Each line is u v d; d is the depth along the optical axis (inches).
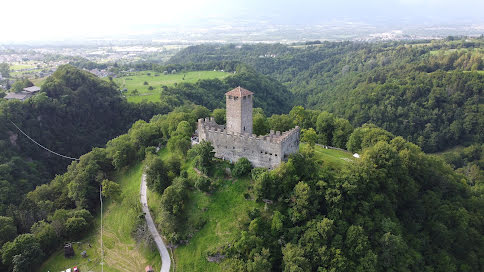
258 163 3693.4
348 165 3686.0
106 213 4188.0
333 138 5334.6
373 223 3255.4
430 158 4318.4
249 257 2942.9
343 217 3233.3
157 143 5329.7
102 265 3353.8
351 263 2935.5
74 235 3779.5
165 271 3120.1
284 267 2903.5
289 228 3142.2
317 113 6023.6
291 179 3356.3
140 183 4517.7
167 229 3410.4
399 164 3693.4
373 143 4525.1
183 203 3577.8
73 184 4335.6
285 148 3604.8
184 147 4301.2
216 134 3961.6
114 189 4136.3
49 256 3570.4
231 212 3395.7
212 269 3043.8
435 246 3580.2
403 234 3496.6
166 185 3922.2
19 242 3324.3
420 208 3732.8
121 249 3528.5
